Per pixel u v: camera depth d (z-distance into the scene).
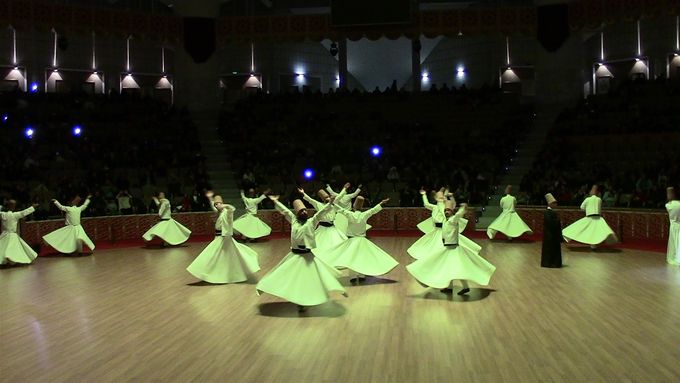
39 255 17.14
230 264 12.27
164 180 25.30
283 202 23.53
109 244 19.69
